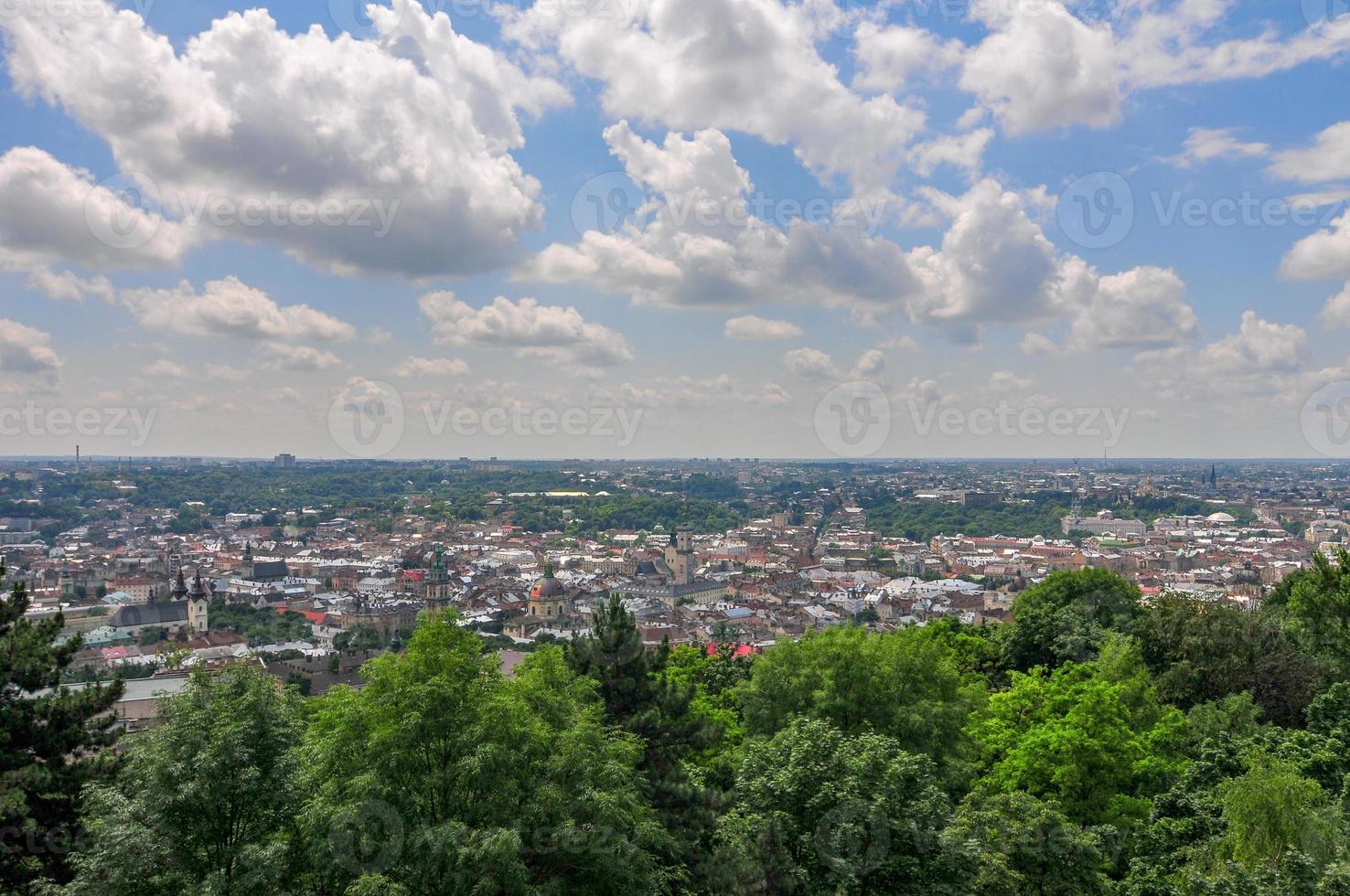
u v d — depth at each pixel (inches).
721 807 3041.3
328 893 2586.1
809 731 2721.5
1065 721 4124.0
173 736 2508.6
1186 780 3442.4
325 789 2503.7
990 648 7037.4
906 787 2578.7
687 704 3376.0
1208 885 2501.2
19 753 2748.5
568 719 2888.8
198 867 2447.1
